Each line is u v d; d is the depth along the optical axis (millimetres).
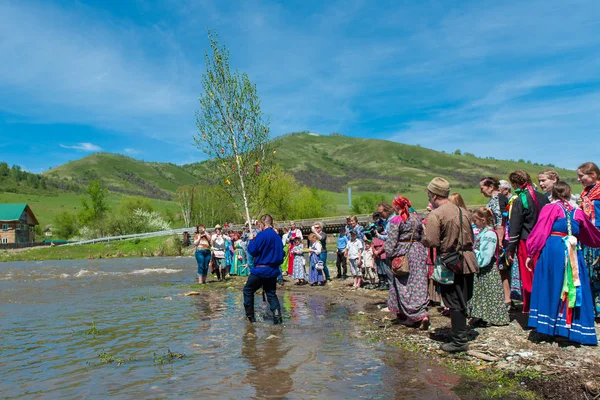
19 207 87375
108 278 19297
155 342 6766
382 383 4734
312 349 6156
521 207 6621
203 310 9641
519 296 7703
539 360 5102
